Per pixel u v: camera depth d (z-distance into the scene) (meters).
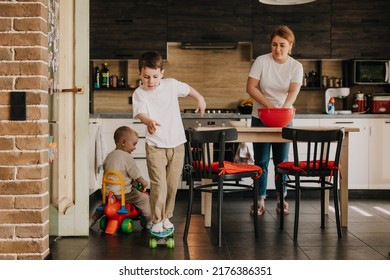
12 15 2.62
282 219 3.72
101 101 6.27
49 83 3.03
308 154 3.43
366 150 5.64
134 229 3.74
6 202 2.63
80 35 3.42
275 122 3.81
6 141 2.63
